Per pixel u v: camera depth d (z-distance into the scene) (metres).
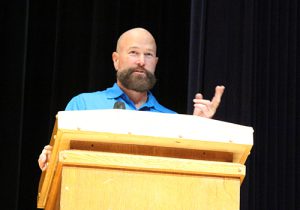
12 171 5.75
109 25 6.31
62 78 6.24
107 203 2.71
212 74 5.84
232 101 5.82
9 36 5.94
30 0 6.24
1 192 5.71
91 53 6.26
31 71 6.16
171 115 2.82
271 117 5.92
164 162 2.76
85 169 2.71
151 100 5.04
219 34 5.89
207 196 2.80
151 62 4.94
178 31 6.52
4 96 5.86
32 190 5.98
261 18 6.05
